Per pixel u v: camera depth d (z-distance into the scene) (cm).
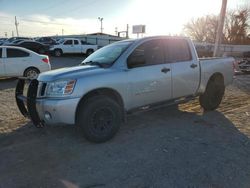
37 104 504
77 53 3080
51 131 580
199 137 541
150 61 589
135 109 572
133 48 568
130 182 381
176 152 472
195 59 673
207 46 3441
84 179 392
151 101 591
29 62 1355
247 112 722
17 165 436
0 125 630
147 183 377
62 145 509
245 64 1847
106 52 597
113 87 525
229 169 414
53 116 485
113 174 403
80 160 449
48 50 3012
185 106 783
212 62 716
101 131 512
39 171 417
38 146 507
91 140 507
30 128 603
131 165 429
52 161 448
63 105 478
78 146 504
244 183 377
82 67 546
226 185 371
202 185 371
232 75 786
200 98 732
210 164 429
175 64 626
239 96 957
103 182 383
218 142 516
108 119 518
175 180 383
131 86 550
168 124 621
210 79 723
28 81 546
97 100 503
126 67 551
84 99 507
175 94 633
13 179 395
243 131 577
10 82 1316
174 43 638
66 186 374
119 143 514
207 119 661
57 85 486
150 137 542
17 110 765
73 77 492
